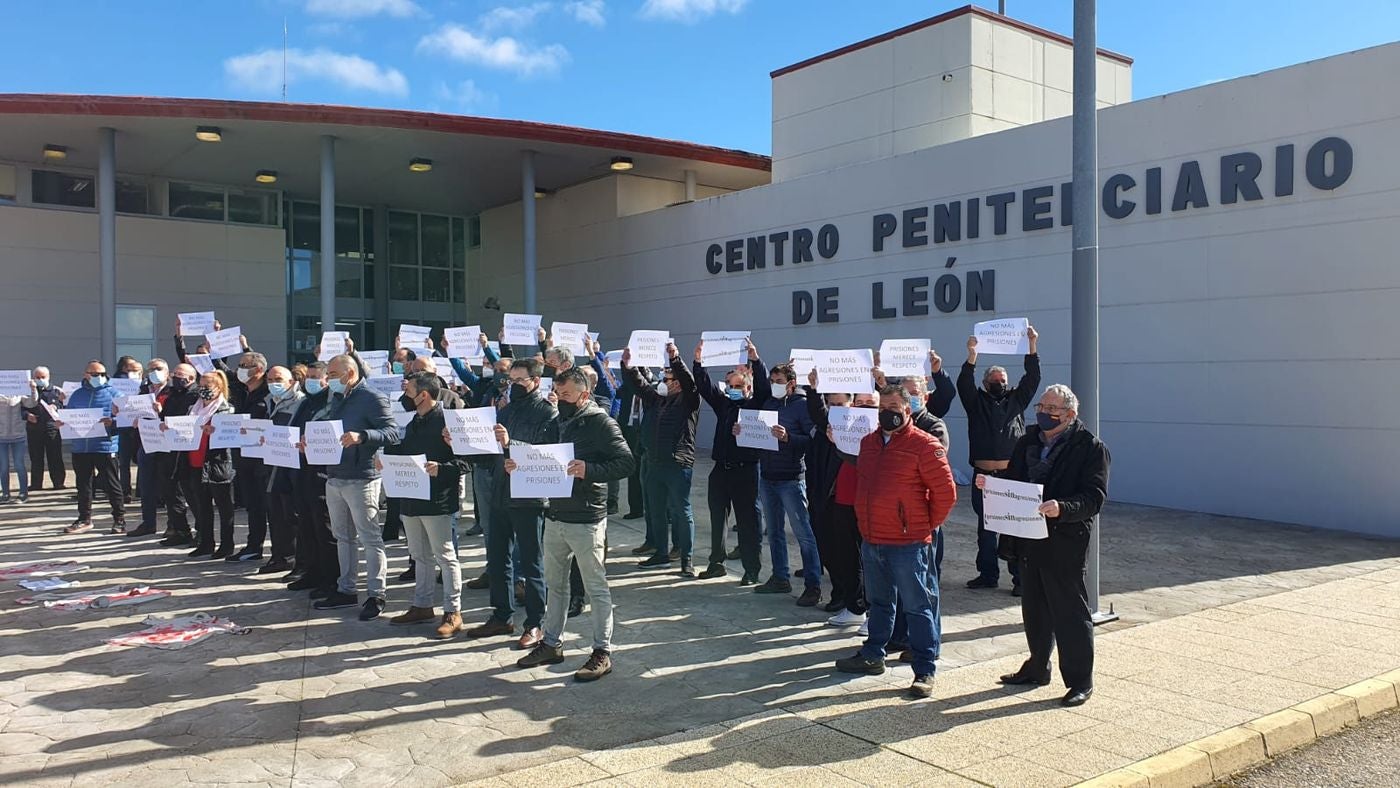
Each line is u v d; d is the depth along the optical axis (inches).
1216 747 179.5
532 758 175.0
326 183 709.9
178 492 381.4
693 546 385.4
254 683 215.5
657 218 823.7
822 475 277.4
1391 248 419.2
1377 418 422.0
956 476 569.6
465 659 235.3
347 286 987.9
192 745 179.8
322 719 193.6
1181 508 488.1
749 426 291.1
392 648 244.1
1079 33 271.6
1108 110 518.3
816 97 735.7
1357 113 429.7
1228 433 470.9
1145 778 165.9
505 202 989.2
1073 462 204.2
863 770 169.0
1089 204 269.7
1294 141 449.1
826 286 677.9
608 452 226.1
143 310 832.3
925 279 610.9
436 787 162.2
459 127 699.4
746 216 741.3
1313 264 442.6
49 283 792.9
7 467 505.4
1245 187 464.1
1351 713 205.2
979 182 580.4
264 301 892.6
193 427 345.7
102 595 291.9
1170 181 493.4
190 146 739.4
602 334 886.4
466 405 404.5
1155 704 203.5
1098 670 227.9
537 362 253.6
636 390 358.0
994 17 653.3
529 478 215.9
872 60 696.4
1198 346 482.3
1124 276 511.5
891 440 214.7
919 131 665.0
